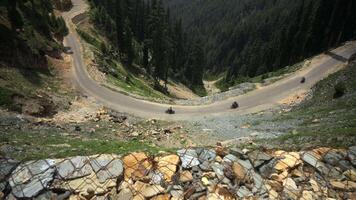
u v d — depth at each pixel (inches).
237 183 559.2
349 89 1444.4
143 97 1940.2
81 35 3189.0
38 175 529.0
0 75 1396.4
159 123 1533.0
